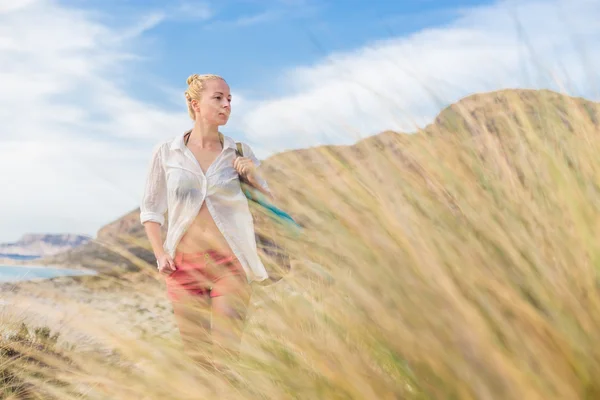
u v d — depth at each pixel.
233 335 2.39
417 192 1.86
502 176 1.92
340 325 1.76
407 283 1.64
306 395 1.70
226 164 3.33
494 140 2.04
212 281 3.09
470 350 1.51
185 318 2.93
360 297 1.70
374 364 1.67
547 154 1.86
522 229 1.67
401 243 1.71
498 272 1.59
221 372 2.05
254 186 3.23
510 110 2.10
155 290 2.44
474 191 1.82
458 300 1.55
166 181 3.38
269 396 1.81
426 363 1.56
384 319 1.65
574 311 1.47
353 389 1.63
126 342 2.19
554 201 1.75
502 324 1.51
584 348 1.42
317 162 2.05
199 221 3.20
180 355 2.23
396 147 2.02
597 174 1.79
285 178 2.07
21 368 2.53
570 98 2.12
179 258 3.18
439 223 1.75
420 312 1.60
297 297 1.98
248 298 3.05
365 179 1.92
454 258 1.63
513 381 1.43
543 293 1.51
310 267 1.95
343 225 1.83
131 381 2.13
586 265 1.56
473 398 1.48
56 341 2.44
